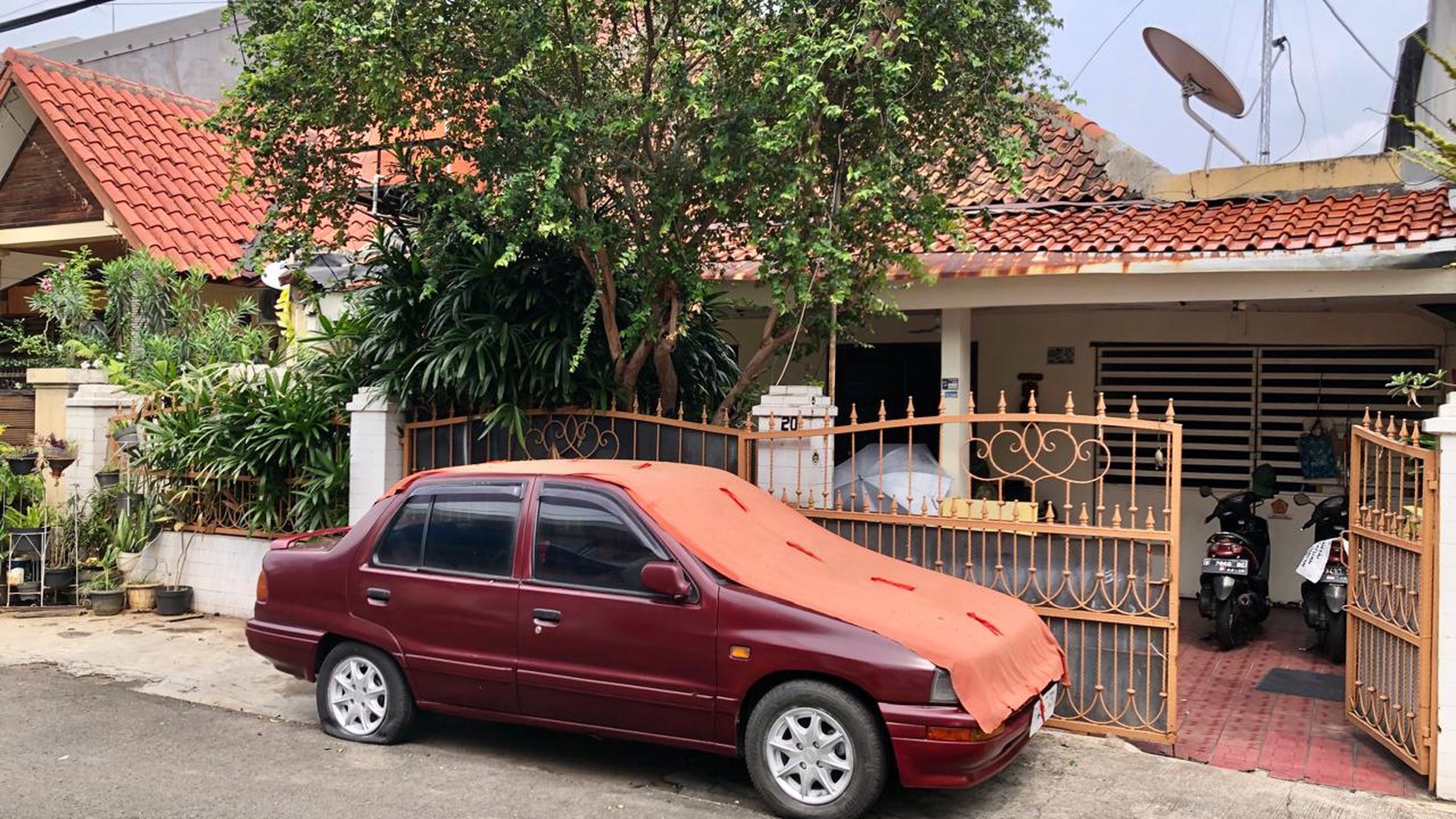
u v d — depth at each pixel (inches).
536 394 321.1
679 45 290.2
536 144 284.5
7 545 394.9
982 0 275.3
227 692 284.4
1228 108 421.7
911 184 295.4
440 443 331.9
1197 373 422.3
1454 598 211.6
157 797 207.8
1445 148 219.1
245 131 300.0
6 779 217.2
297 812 201.0
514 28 276.7
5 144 542.9
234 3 301.3
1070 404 252.5
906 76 269.3
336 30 262.1
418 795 211.3
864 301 315.9
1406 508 235.9
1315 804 211.5
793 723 199.9
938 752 188.2
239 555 375.2
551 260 320.2
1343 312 402.6
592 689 214.8
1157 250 334.0
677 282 308.0
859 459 308.7
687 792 216.1
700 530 219.5
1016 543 259.0
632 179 303.3
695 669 206.4
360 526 245.9
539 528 226.1
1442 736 213.0
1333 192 379.6
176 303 468.8
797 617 200.5
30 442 427.5
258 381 387.9
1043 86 295.1
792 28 272.2
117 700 275.9
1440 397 391.2
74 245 553.6
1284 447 410.0
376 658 241.4
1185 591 418.9
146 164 534.6
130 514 394.3
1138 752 241.1
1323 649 334.0
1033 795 215.5
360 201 329.1
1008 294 356.2
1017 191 282.0
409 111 287.6
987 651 201.5
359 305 359.6
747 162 281.3
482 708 228.7
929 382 469.7
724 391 368.2
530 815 202.1
